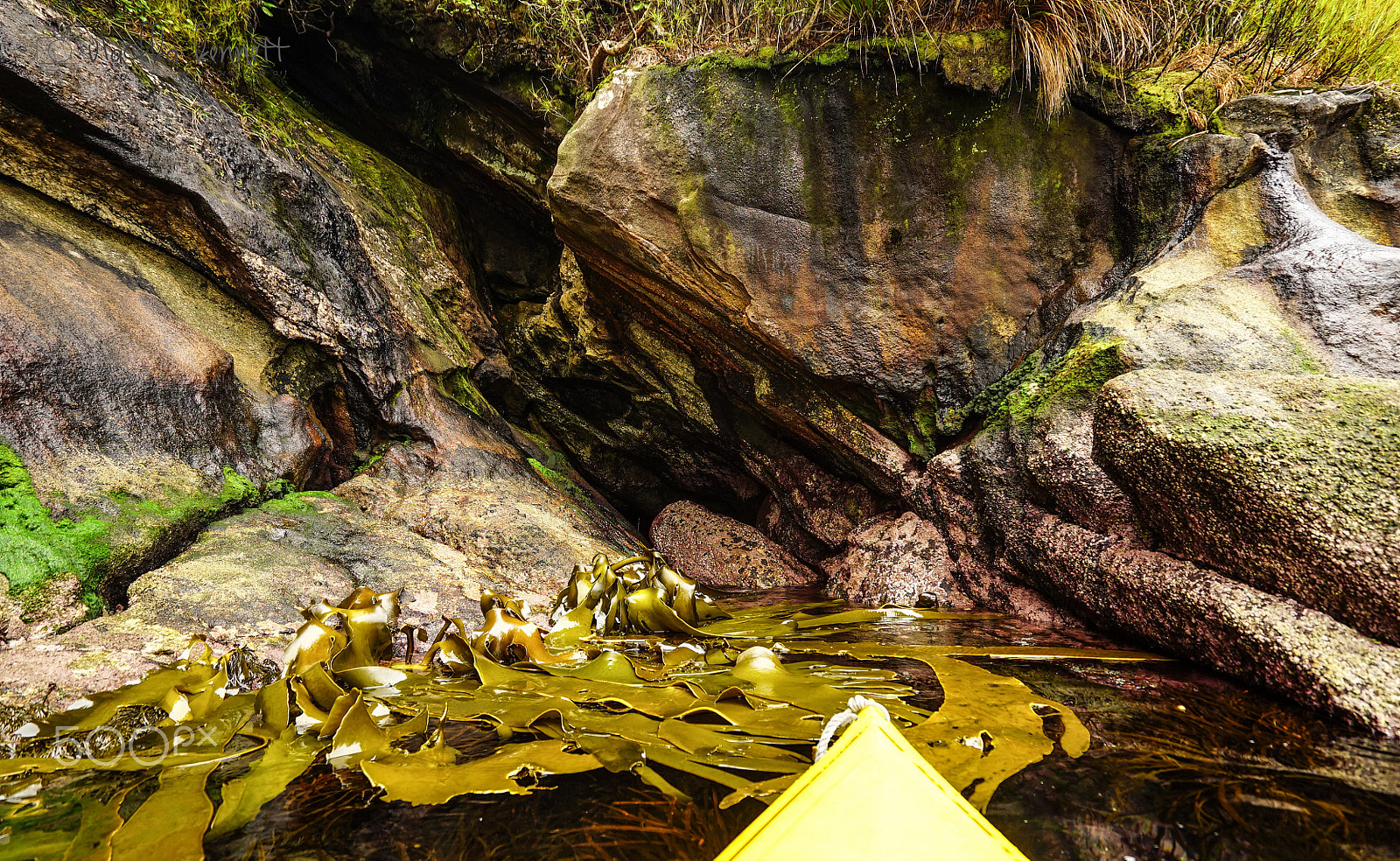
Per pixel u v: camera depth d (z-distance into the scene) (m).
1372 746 1.69
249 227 4.50
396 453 5.04
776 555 5.53
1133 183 4.05
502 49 5.83
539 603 3.65
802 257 4.30
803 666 2.49
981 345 4.23
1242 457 2.33
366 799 1.43
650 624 3.19
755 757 1.59
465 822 1.33
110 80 4.01
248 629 2.69
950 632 3.13
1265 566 2.30
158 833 1.29
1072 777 1.50
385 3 6.03
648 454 6.62
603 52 5.18
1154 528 2.82
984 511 3.79
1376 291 3.00
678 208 4.30
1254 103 3.84
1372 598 2.02
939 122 4.10
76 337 3.36
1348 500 2.11
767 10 4.41
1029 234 4.16
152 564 3.00
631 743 1.68
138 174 4.07
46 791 1.48
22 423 2.96
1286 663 2.06
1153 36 4.12
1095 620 3.07
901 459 4.47
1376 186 3.78
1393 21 4.14
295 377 4.76
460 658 2.44
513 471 5.45
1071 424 3.32
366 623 2.60
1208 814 1.34
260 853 1.23
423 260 6.40
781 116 4.20
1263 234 3.63
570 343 6.48
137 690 2.07
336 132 6.61
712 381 5.43
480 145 6.67
